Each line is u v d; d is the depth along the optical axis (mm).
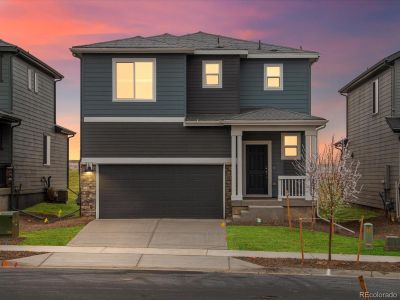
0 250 15859
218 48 24531
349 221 24141
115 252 15922
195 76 24688
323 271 13750
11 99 25953
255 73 25516
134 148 23391
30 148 28984
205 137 23516
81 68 23484
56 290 11016
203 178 23641
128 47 23188
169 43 25359
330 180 15242
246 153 24703
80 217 23328
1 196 24828
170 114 23469
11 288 11180
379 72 27219
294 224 21484
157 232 19469
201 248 16688
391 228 21641
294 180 23688
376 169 27797
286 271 13797
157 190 23609
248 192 24609
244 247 16797
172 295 10711
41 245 16891
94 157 23328
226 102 24688
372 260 15102
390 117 24656
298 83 25500
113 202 23484
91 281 12023
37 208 27469
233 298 10539
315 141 22875
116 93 23469
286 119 22641
